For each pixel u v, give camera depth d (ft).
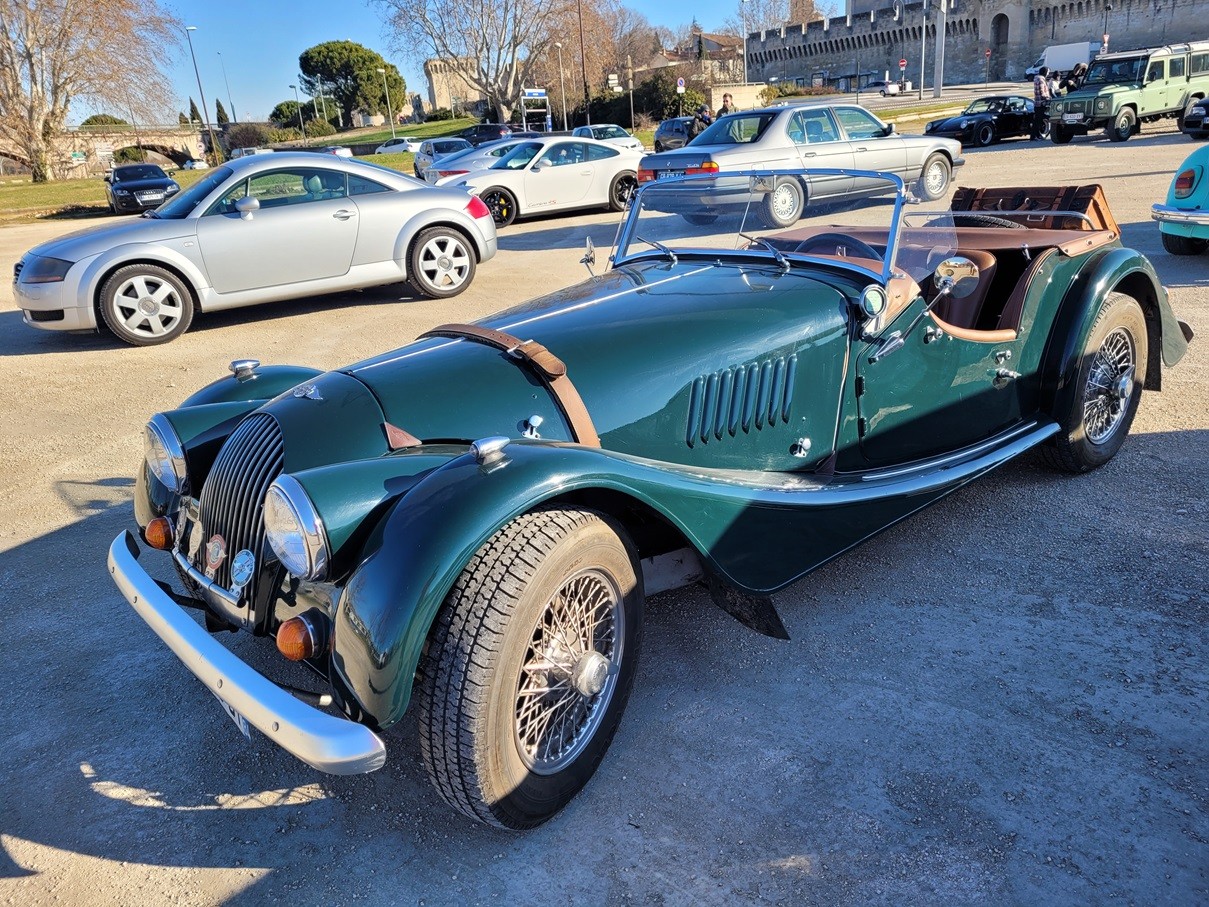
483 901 7.41
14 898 7.70
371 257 30.22
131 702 10.41
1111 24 199.93
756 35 273.95
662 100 159.22
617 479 8.00
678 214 12.79
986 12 218.38
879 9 239.30
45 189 107.45
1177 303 23.25
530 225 51.60
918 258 11.87
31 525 15.34
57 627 12.09
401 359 9.82
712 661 10.40
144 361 25.62
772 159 40.42
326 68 315.78
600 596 8.25
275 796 8.79
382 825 8.32
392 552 7.10
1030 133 83.51
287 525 7.39
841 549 10.23
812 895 7.22
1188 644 10.05
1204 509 13.04
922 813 7.95
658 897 7.31
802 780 8.44
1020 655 10.08
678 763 8.78
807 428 10.84
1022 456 15.07
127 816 8.62
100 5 118.42
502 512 7.21
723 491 8.84
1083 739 8.71
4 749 9.70
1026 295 12.91
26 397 22.71
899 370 11.53
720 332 10.13
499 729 7.25
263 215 28.32
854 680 9.86
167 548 9.86
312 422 8.79
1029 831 7.67
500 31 153.99
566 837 7.99
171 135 220.64
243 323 29.91
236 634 11.51
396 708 6.93
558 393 9.22
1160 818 7.73
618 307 10.75
